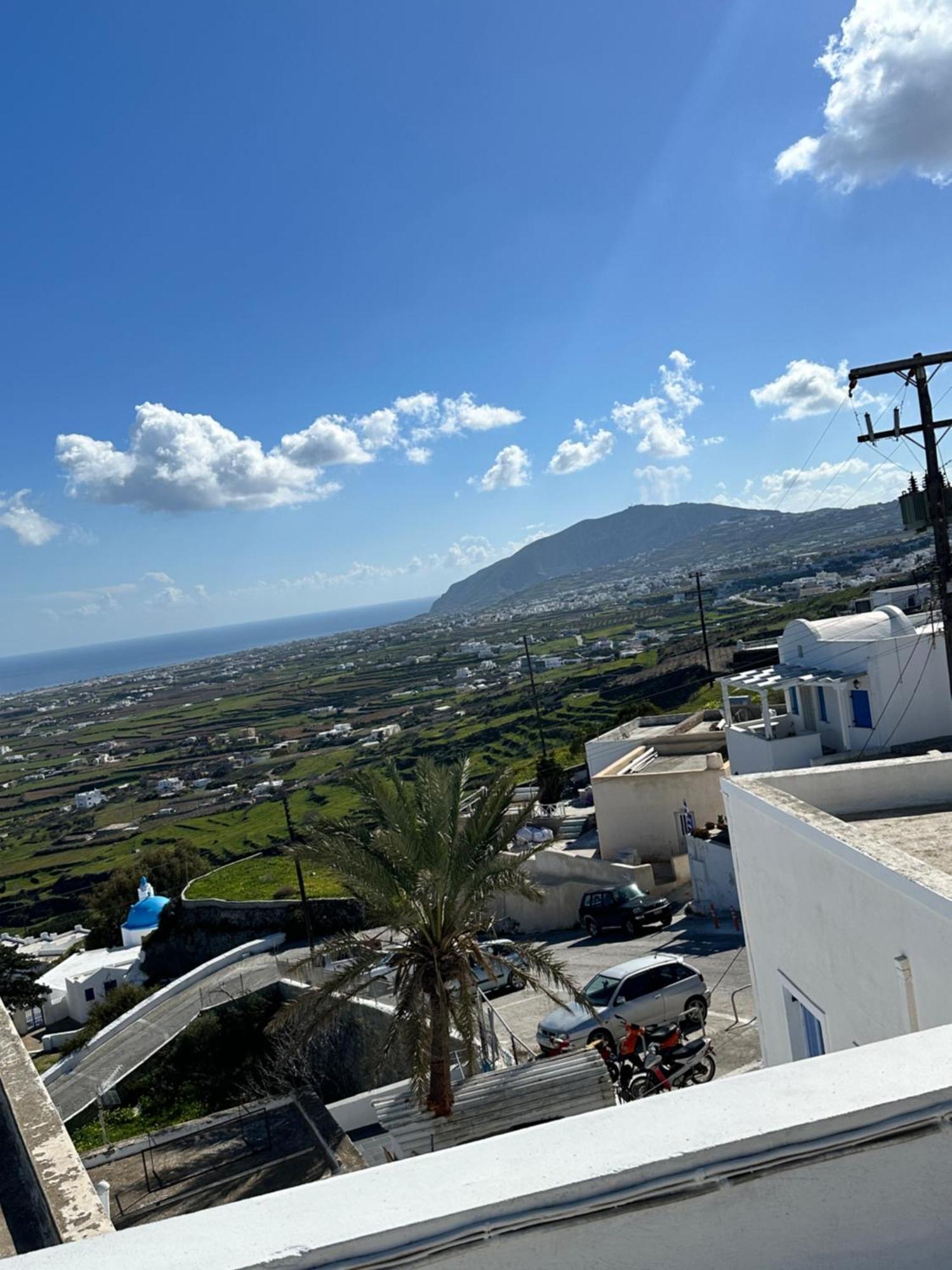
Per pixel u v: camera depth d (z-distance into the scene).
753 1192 1.69
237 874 41.97
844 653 21.31
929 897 4.56
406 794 13.84
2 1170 3.18
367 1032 21.22
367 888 13.06
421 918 12.91
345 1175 1.68
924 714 20.61
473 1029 12.95
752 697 37.19
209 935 36.50
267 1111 17.88
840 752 21.55
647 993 14.53
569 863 26.67
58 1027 39.75
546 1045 14.21
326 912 32.84
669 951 19.73
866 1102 1.78
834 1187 1.73
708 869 22.56
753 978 7.82
